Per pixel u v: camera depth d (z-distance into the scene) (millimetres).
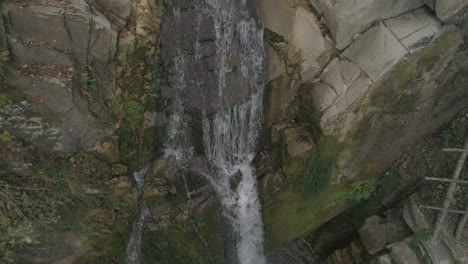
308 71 6477
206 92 6957
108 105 6379
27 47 5301
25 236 6031
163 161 7031
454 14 5258
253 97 6969
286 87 6797
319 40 6340
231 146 7219
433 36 5500
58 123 5727
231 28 6883
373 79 5766
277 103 6957
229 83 6891
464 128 6145
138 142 7004
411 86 5832
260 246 7398
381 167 6773
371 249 6777
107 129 6387
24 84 5270
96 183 6477
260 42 6773
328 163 6391
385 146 6445
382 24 5770
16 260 6242
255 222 7129
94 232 6715
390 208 6930
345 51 6172
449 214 6160
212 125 7004
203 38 6965
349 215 7438
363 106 5953
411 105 6023
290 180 6613
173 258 7086
